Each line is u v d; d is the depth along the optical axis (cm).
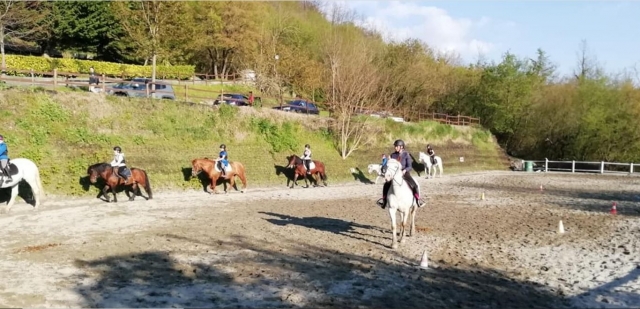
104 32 4725
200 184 2602
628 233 1588
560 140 5984
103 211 1862
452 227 1664
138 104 2627
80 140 2297
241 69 5416
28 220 1655
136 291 920
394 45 5862
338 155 3509
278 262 1147
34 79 2717
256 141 3069
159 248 1271
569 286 1004
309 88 4731
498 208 2166
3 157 1730
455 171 4472
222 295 905
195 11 5047
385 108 4347
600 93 5709
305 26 6100
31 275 1012
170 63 4884
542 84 6106
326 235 1491
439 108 6325
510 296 930
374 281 1013
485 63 6162
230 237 1427
